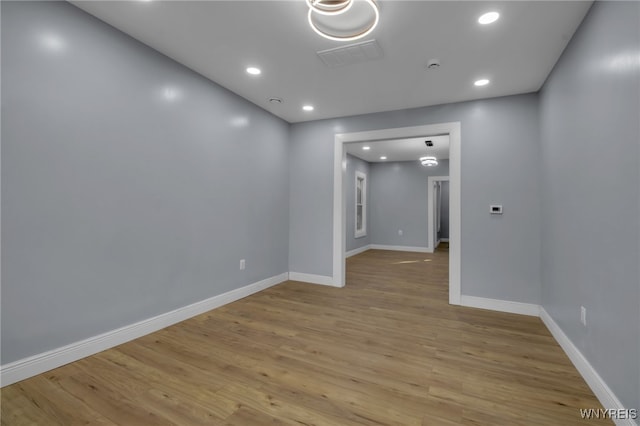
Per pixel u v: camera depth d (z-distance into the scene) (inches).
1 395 68.1
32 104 74.2
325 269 174.1
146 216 101.7
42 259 76.7
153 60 102.8
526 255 129.0
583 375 77.6
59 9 78.9
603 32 67.2
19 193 72.4
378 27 86.7
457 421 61.9
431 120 147.8
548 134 112.0
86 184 85.3
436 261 257.0
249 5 79.1
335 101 145.9
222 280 135.0
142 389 71.8
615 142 61.6
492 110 135.6
